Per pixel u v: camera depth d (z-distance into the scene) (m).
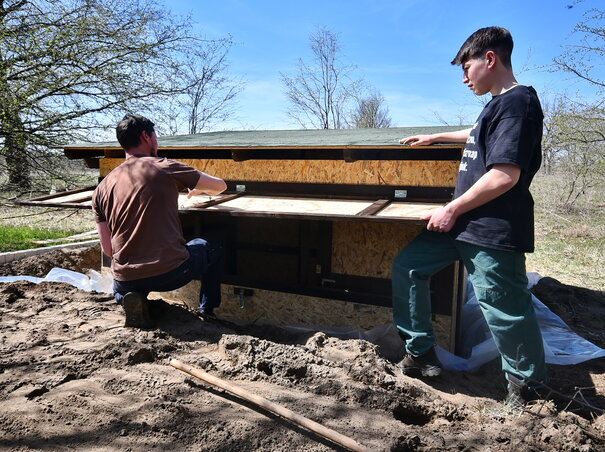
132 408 2.05
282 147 3.50
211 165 4.38
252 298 4.05
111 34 9.44
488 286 2.47
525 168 2.30
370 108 25.66
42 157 9.55
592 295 5.49
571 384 3.23
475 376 3.15
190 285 4.28
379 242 3.69
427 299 2.73
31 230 9.17
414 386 2.52
